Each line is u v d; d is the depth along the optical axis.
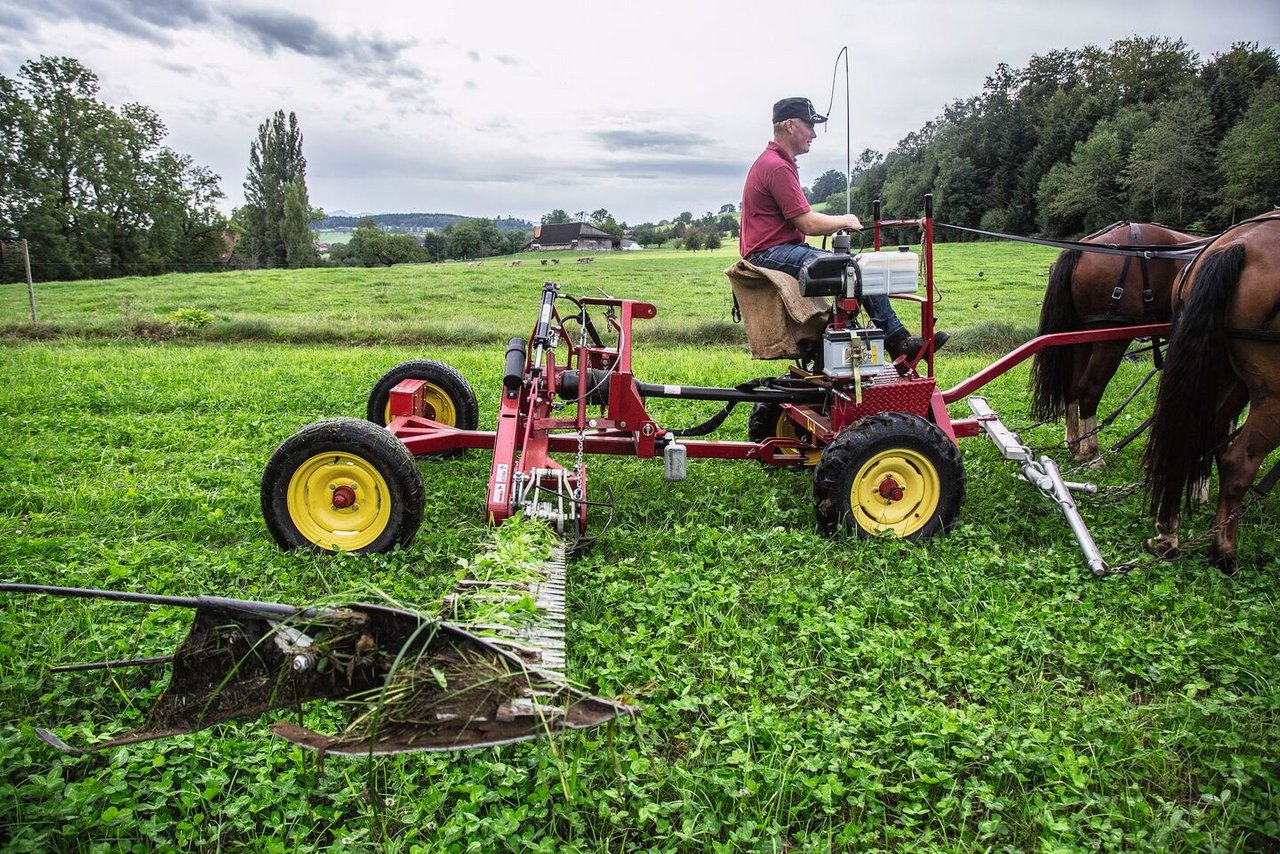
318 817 3.25
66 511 6.39
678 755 3.76
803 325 6.23
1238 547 6.16
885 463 5.93
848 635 4.61
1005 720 3.96
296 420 9.43
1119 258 7.60
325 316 27.80
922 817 3.43
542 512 5.27
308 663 2.83
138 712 3.77
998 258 44.66
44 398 10.25
